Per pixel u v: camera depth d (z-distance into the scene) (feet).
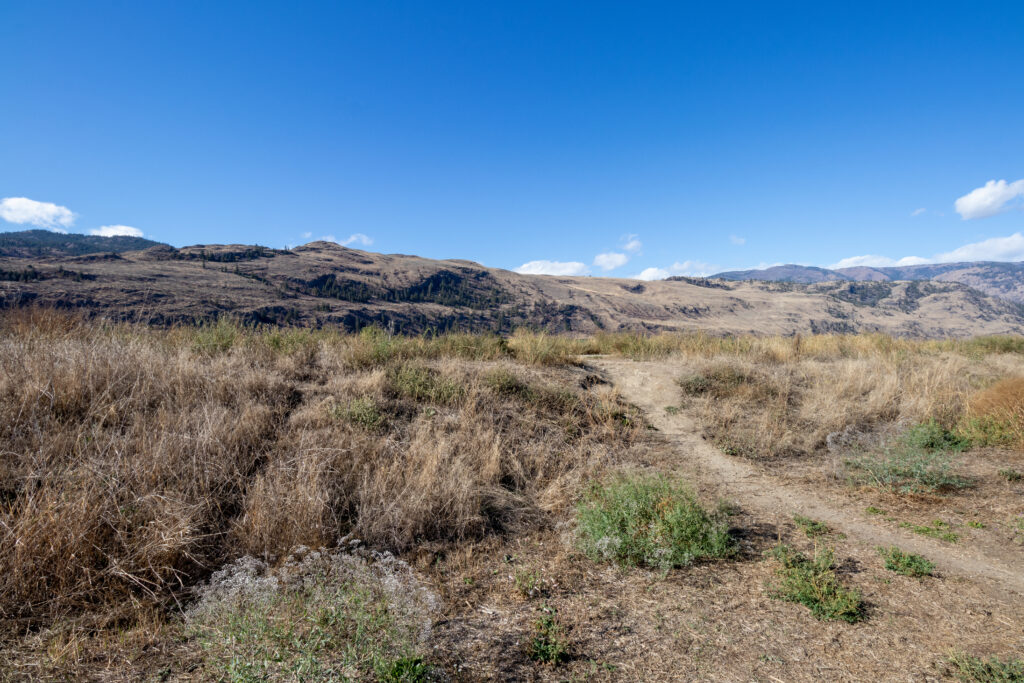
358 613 9.83
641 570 13.78
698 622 11.18
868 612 11.48
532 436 23.65
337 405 21.58
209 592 11.06
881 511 17.48
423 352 32.50
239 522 13.97
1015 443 22.76
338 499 15.67
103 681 8.42
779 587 12.69
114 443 15.21
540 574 13.41
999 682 8.80
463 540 15.30
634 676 9.26
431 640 10.11
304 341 30.71
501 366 30.22
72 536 11.18
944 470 19.36
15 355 19.30
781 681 9.14
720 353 41.78
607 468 21.58
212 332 29.09
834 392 31.19
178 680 8.52
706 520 15.64
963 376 34.32
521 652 9.90
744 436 26.32
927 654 9.91
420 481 16.63
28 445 14.74
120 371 19.83
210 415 17.99
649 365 38.58
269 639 9.40
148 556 11.66
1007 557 13.96
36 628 9.87
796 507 18.15
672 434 26.78
